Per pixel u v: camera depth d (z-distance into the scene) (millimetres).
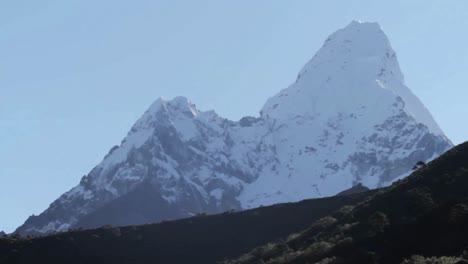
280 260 145500
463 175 148875
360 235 140250
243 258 168375
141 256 193500
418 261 113812
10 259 187125
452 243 124188
